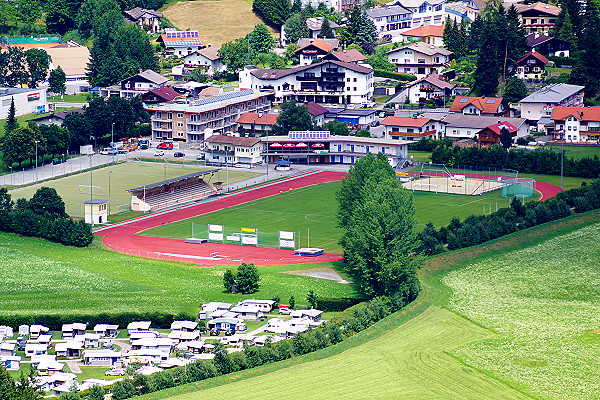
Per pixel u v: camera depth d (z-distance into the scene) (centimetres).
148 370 18775
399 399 17688
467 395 17875
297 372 18775
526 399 17725
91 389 17388
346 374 18700
